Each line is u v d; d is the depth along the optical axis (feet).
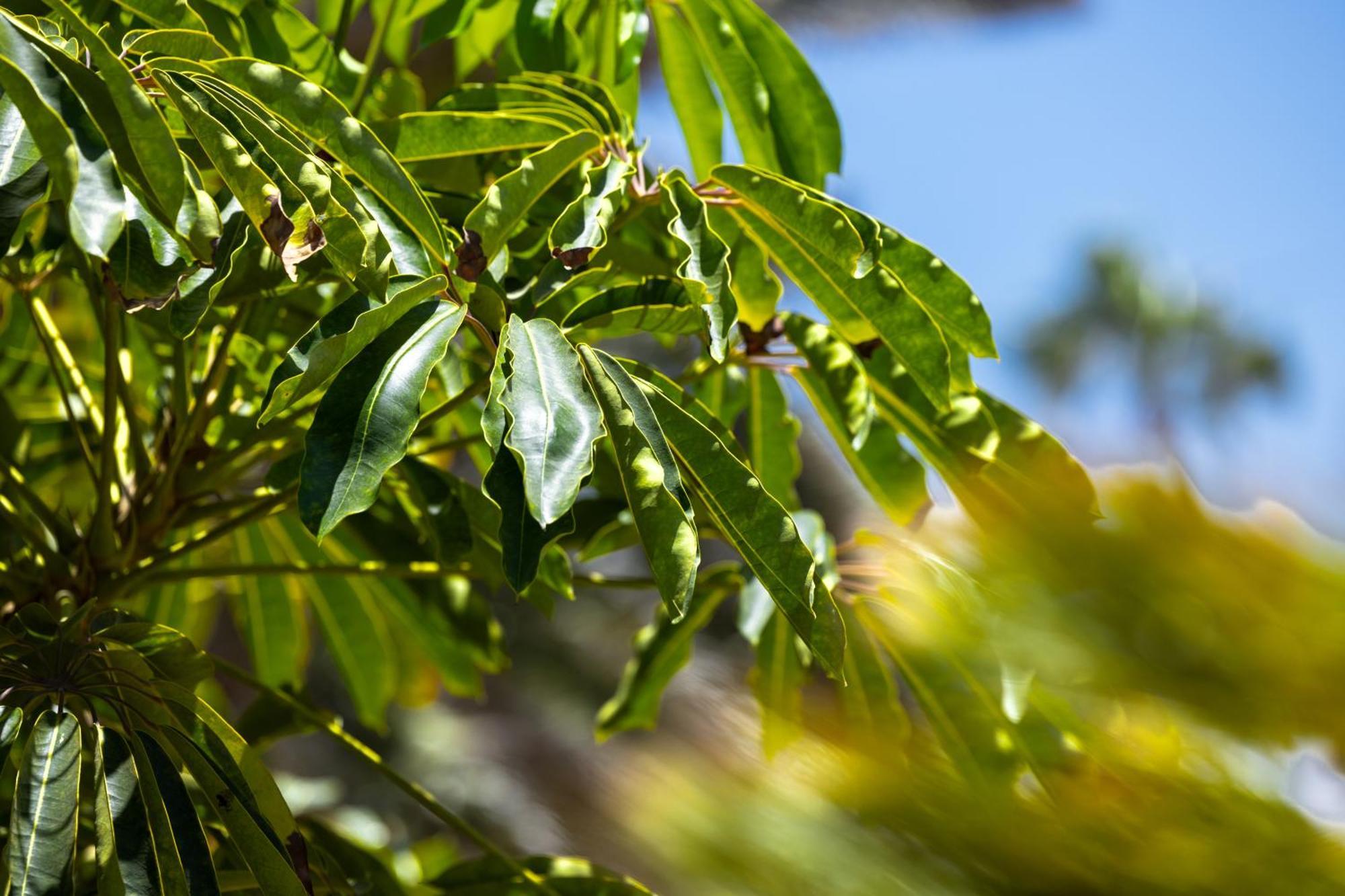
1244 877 6.87
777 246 8.71
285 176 7.96
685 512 7.88
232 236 8.16
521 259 8.92
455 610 9.98
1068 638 7.00
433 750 28.55
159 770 8.12
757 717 7.28
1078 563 7.00
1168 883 6.94
